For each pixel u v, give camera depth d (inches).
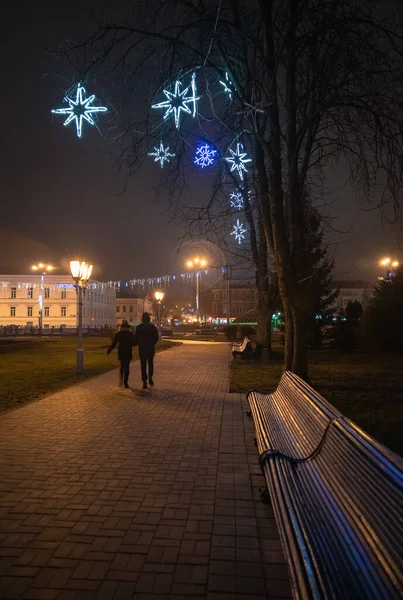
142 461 216.8
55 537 140.9
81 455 225.5
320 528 110.5
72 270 567.2
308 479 145.1
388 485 96.3
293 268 398.6
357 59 324.5
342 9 314.2
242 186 495.5
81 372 563.5
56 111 263.9
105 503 167.2
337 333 941.2
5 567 123.8
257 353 732.0
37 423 295.1
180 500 170.4
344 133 365.7
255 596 111.5
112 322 3900.1
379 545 90.2
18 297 3078.2
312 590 84.3
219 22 333.4
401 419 296.7
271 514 158.7
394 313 791.7
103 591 113.0
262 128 419.2
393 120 322.0
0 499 170.2
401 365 629.6
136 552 132.1
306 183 442.3
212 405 361.1
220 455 227.0
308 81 375.6
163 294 1304.1
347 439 132.3
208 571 122.3
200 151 378.9
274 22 359.9
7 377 543.8
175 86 312.3
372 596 80.4
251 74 369.7
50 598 109.9
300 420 199.9
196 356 880.3
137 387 462.6
